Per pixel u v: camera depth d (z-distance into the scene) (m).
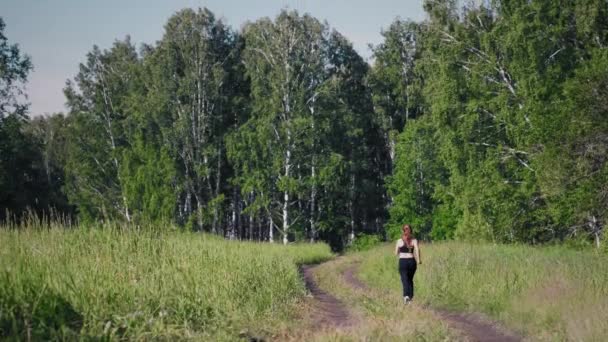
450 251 24.42
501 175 39.03
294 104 57.78
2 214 49.12
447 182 56.81
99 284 10.18
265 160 57.97
